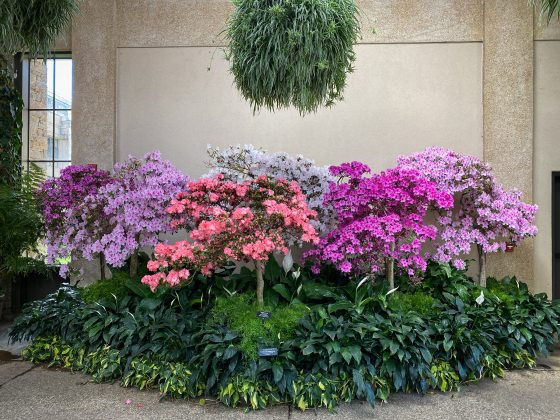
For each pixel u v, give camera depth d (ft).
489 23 13.41
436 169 11.66
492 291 11.59
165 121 14.03
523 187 13.25
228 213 9.11
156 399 8.51
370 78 13.76
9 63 14.14
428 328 9.16
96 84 14.02
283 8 7.44
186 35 13.99
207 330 8.69
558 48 13.46
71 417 7.80
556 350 11.50
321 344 8.48
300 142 13.83
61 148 15.07
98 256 12.38
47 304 11.32
